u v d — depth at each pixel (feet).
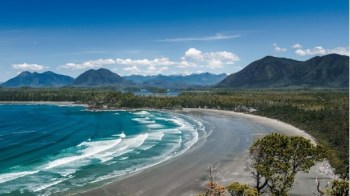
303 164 199.82
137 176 269.23
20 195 227.20
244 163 302.66
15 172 278.26
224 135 446.60
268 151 196.85
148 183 253.85
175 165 299.58
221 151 351.46
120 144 391.24
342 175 249.75
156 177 266.98
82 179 260.83
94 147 375.45
